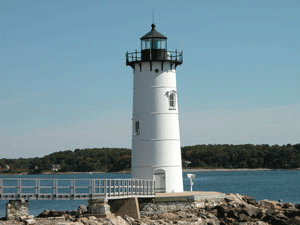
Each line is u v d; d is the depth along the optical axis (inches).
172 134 2241.6
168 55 2271.2
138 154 2245.3
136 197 1870.1
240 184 5846.5
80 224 1540.4
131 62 2274.9
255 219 1855.3
